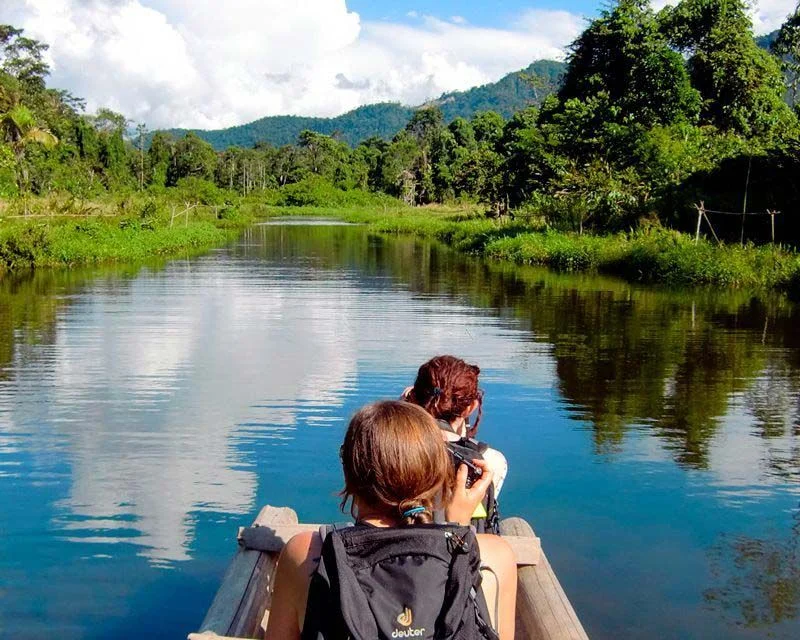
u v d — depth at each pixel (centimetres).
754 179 2362
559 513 507
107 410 725
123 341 1045
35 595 404
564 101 3844
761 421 709
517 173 3672
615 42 3581
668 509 515
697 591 411
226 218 5272
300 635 194
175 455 606
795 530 486
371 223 5294
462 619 175
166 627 377
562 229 2631
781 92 3509
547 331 1141
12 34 5716
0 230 2184
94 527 480
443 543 182
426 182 8025
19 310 1320
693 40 3481
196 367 895
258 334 1100
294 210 7381
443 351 988
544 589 294
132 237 2666
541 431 677
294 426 680
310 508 509
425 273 2008
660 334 1122
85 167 6462
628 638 367
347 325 1180
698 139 2784
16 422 686
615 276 1952
